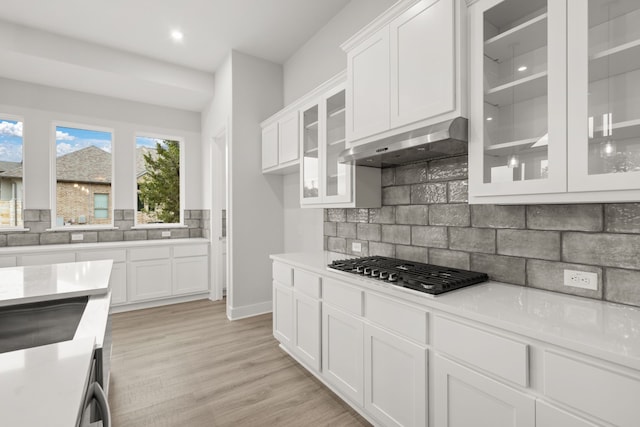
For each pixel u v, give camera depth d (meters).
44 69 3.35
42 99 3.72
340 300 1.90
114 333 3.09
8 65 3.25
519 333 1.04
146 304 3.98
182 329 3.19
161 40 3.33
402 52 1.72
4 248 3.38
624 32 1.13
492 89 1.44
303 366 2.40
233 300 3.48
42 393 0.58
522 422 1.04
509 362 1.07
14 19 2.93
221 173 4.40
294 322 2.41
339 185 2.40
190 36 3.27
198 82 4.00
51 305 1.44
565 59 1.15
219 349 2.71
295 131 2.96
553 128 1.19
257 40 3.35
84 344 0.80
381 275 1.67
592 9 1.10
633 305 1.23
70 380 0.63
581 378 0.91
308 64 3.37
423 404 1.38
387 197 2.37
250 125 3.61
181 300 4.23
